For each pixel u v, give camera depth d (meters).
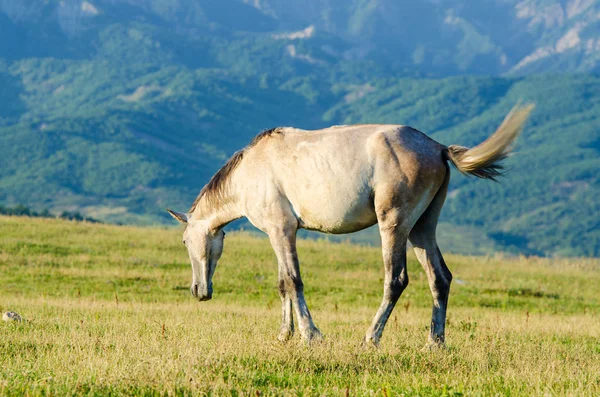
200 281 16.77
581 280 43.34
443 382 11.65
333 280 38.03
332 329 19.25
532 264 49.25
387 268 13.99
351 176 13.96
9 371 11.56
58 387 10.70
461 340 16.58
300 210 14.55
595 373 12.45
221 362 12.27
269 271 39.59
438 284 14.53
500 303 34.62
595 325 23.16
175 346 13.86
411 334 17.59
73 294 31.48
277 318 21.95
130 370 11.48
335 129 14.48
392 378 11.84
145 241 46.88
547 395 10.59
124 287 33.75
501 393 10.88
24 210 120.50
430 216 14.52
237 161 15.30
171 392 10.43
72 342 14.47
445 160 14.29
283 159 14.57
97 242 45.53
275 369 12.31
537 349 15.41
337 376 11.89
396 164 13.88
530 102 13.56
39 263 38.88
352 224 14.32
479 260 49.44
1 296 29.44
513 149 13.78
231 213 15.72
